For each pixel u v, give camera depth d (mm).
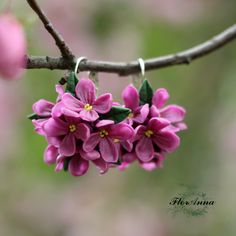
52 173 633
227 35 498
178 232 613
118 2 645
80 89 429
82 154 428
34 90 623
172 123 450
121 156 442
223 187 623
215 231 607
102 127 429
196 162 642
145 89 443
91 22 647
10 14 413
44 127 426
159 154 444
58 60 438
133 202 636
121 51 647
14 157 630
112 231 617
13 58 402
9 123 630
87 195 646
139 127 436
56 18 645
